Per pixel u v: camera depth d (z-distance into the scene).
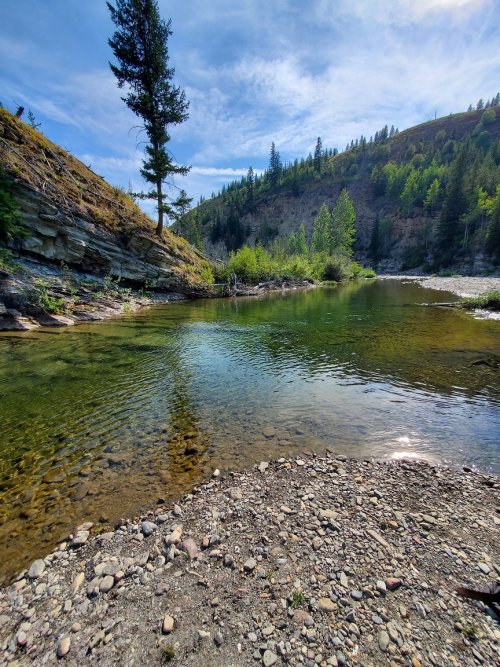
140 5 26.86
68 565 4.02
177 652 2.99
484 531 4.44
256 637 3.11
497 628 3.15
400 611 3.33
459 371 11.11
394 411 8.31
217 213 167.88
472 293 34.22
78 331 16.58
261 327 18.89
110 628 3.23
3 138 21.34
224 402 8.95
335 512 4.82
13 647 3.09
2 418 7.88
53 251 22.02
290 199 170.12
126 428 7.51
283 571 3.83
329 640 3.07
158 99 30.14
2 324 15.71
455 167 80.69
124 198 32.50
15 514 4.91
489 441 6.87
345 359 12.74
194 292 34.41
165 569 3.91
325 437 7.12
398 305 27.39
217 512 4.86
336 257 69.38
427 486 5.45
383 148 172.12
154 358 12.72
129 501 5.18
